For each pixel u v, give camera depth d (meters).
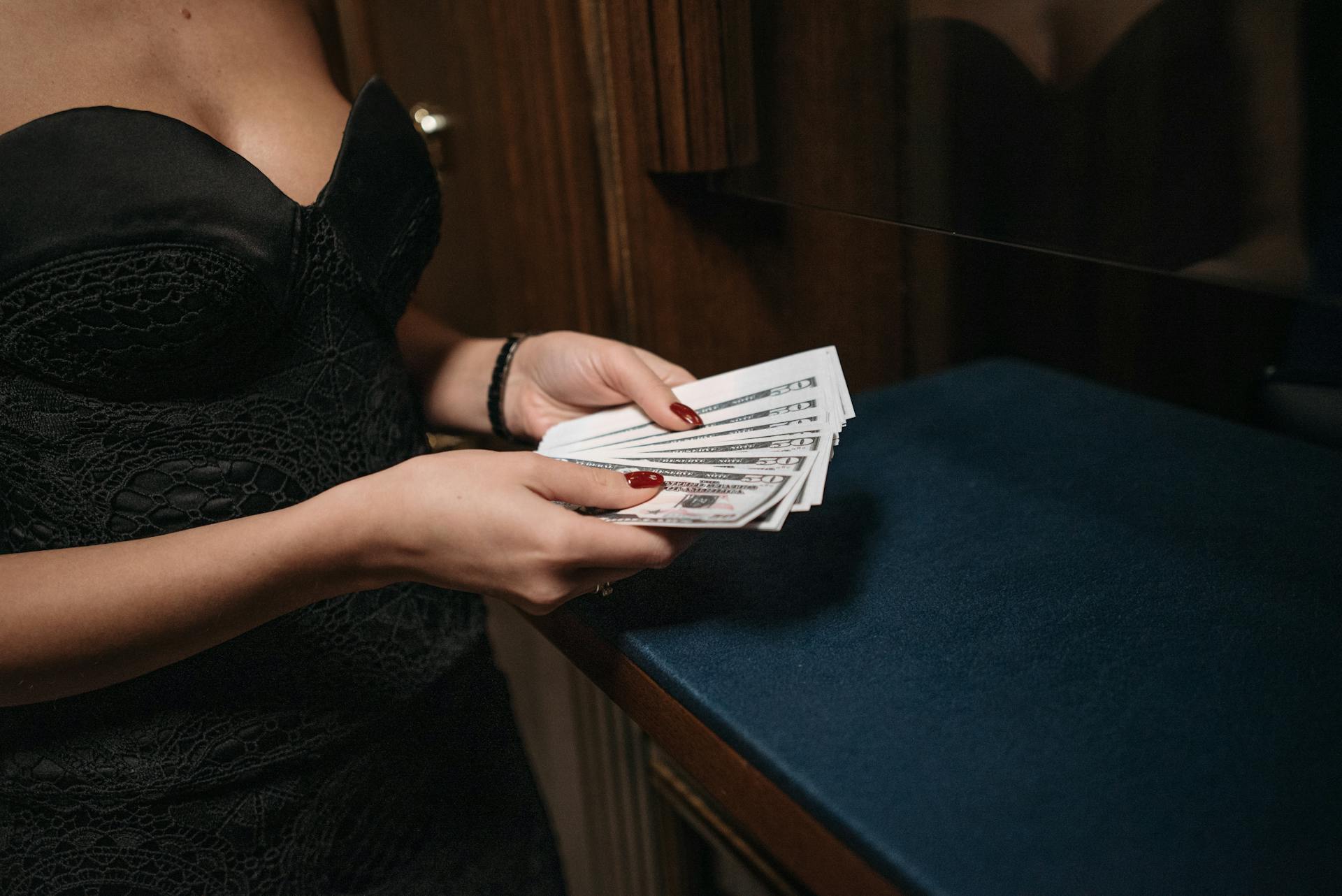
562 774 1.62
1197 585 0.69
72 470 0.62
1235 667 0.59
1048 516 0.81
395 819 0.77
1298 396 1.00
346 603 0.70
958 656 0.61
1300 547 0.74
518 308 1.38
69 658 0.55
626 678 0.65
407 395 0.81
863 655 0.62
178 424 0.64
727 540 0.78
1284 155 0.63
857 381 1.32
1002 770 0.51
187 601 0.56
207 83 0.69
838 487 0.88
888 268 1.29
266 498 0.67
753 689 0.58
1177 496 0.84
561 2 1.07
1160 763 0.51
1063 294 1.40
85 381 0.60
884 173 0.89
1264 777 0.50
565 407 0.86
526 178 1.24
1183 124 0.68
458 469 0.59
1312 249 0.63
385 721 0.74
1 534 0.66
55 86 0.62
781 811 0.52
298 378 0.68
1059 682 0.58
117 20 0.64
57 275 0.57
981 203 0.82
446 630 0.79
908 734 0.54
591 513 0.63
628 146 1.07
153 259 0.59
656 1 0.98
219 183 0.62
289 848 0.71
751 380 0.79
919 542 0.77
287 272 0.65
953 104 0.82
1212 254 0.69
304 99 0.73
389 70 1.36
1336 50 0.59
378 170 0.74
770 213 1.17
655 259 1.12
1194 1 0.65
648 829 1.40
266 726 0.68
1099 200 0.74
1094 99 0.72
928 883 0.44
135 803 0.66
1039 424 1.02
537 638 1.55
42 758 0.65
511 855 0.86
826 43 0.89
